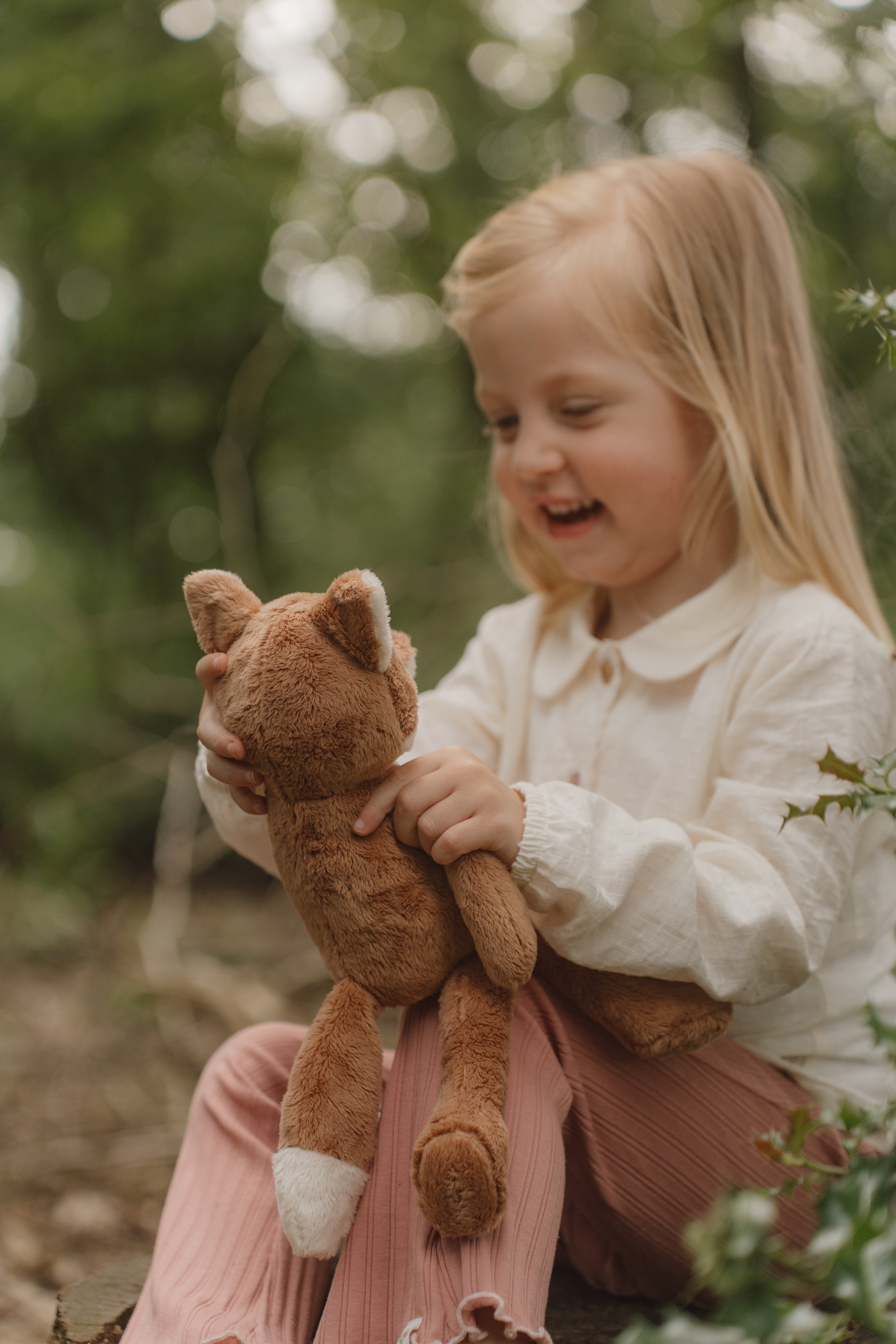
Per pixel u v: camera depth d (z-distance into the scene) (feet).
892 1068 4.23
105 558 16.30
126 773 15.34
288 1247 3.68
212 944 13.41
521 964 3.15
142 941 12.23
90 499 16.70
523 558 5.66
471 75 15.80
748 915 3.70
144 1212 7.48
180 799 13.42
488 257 4.92
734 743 4.28
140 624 15.56
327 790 3.27
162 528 16.46
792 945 3.78
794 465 4.88
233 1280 3.61
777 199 6.75
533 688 5.17
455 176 15.47
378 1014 3.35
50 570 15.20
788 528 4.76
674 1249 3.96
